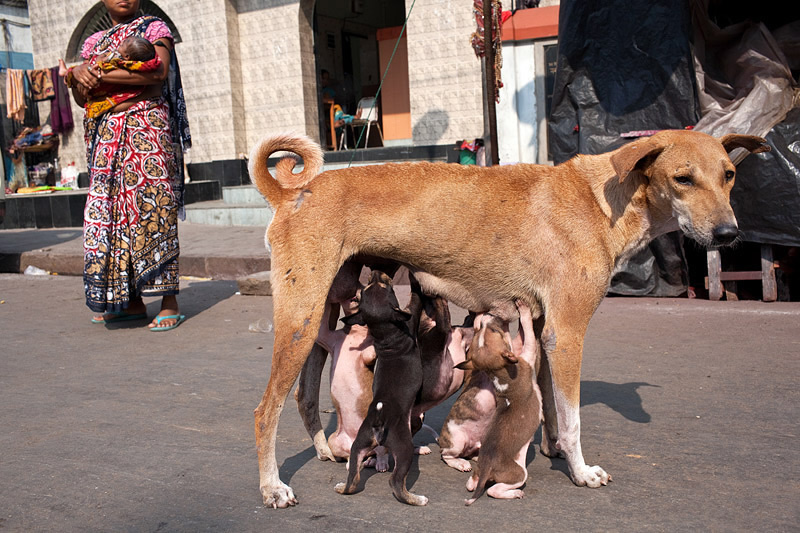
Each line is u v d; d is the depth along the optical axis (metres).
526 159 11.04
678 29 6.73
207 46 14.53
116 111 6.27
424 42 12.84
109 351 5.86
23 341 6.25
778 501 2.97
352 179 3.31
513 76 10.86
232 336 6.25
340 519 2.96
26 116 17.34
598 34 7.05
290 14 14.02
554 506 3.02
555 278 3.21
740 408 4.07
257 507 3.09
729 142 3.50
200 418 4.23
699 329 5.81
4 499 3.21
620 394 4.41
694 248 7.22
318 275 3.19
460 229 3.26
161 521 2.98
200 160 15.02
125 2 6.40
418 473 3.44
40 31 16.42
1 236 13.14
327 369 5.33
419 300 3.53
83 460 3.63
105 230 6.29
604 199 3.27
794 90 6.65
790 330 5.61
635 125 6.99
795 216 6.27
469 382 3.46
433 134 13.02
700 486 3.14
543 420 3.59
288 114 14.34
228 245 10.20
